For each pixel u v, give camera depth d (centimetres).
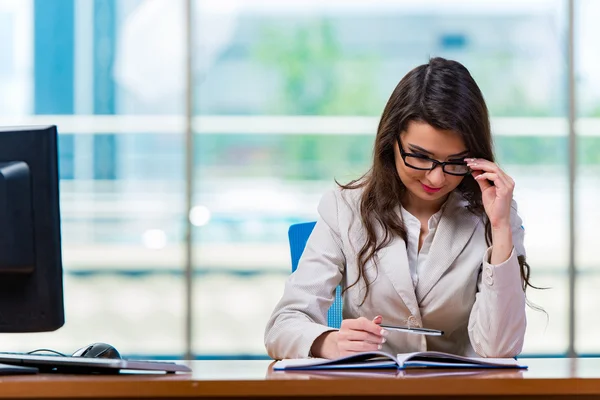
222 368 203
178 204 573
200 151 571
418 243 250
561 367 204
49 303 190
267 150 571
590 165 567
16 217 188
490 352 227
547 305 567
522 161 567
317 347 219
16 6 567
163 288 573
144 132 571
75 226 573
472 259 245
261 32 571
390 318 249
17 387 167
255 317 573
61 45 570
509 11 565
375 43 568
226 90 571
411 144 228
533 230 567
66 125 571
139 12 570
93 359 190
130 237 573
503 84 566
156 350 572
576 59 565
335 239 253
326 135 570
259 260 573
